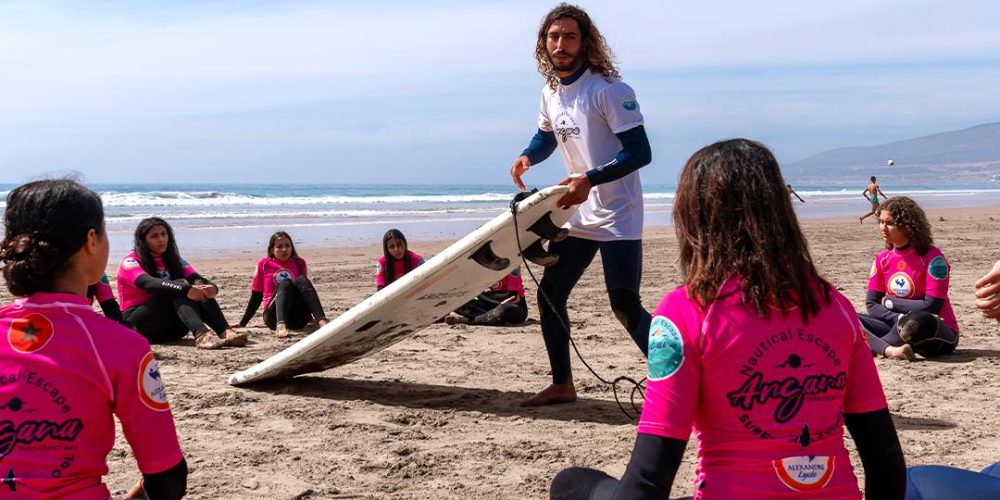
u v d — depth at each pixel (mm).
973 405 5621
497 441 4879
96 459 2441
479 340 8203
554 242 5445
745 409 2211
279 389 6055
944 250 17219
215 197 51688
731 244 2242
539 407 5625
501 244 4977
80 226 2459
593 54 5195
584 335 8266
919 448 4684
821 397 2236
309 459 4543
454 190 111938
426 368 6848
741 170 2268
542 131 5762
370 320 5254
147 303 7930
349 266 15133
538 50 5418
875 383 2334
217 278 13188
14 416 2330
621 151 5000
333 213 35375
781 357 2203
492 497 4023
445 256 4820
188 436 4918
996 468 3062
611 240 5227
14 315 2406
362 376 6523
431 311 5484
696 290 2248
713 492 2225
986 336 8078
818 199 63562
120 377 2416
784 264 2211
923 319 6977
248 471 4352
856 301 10336
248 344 8000
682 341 2221
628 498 2191
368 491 4090
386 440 4891
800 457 2207
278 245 8820
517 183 5844
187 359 7172
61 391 2352
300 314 8812
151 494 2553
